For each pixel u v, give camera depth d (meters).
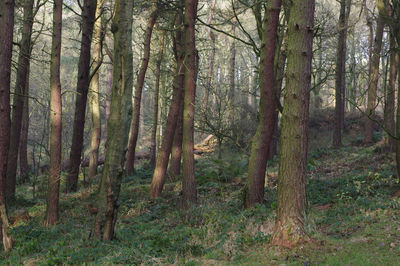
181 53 13.12
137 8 16.62
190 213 9.57
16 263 6.92
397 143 9.04
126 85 7.66
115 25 7.73
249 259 5.80
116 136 7.66
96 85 19.86
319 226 7.09
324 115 30.47
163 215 10.56
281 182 6.21
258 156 9.64
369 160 15.60
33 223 10.41
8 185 13.50
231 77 28.28
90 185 16.55
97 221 7.74
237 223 8.04
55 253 7.23
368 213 7.41
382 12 9.48
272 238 6.23
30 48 14.16
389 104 16.25
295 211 6.11
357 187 9.16
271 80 9.58
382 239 5.86
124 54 7.66
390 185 9.61
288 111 6.17
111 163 7.66
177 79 12.96
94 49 19.92
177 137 17.20
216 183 14.51
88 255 6.69
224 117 18.81
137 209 11.32
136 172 20.08
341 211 7.91
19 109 14.02
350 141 24.14
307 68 6.12
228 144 19.47
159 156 12.87
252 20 31.03
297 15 6.10
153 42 23.14
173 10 13.62
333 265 5.21
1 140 8.29
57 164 10.31
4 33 8.59
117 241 7.57
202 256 6.29
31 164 25.20
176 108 12.97
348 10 20.69
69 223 9.98
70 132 26.30
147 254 6.37
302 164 6.13
